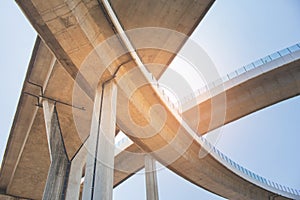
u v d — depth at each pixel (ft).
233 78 86.89
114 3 55.88
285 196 110.01
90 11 42.19
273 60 83.15
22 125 69.92
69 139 71.36
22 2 38.45
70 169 58.23
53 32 41.70
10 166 84.64
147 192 74.18
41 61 57.72
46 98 62.34
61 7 39.34
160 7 58.29
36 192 96.27
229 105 88.48
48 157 79.36
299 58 79.92
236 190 96.17
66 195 54.75
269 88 85.25
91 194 35.78
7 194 95.45
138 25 60.39
